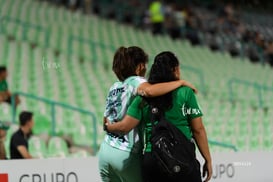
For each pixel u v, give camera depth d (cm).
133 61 1383
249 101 4641
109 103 1393
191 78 4875
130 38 6062
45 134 2984
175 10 6512
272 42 6919
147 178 1313
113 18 6675
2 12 5484
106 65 4819
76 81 4125
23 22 5066
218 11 7738
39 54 4497
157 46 5984
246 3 8531
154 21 6366
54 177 1798
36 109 3309
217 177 2014
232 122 3959
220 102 4406
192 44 6272
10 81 3844
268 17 8431
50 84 3934
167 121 1300
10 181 1739
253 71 5875
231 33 6750
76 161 1833
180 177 1279
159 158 1275
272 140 3816
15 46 4550
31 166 1770
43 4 6319
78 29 5794
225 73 5547
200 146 1330
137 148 1352
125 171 1352
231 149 2916
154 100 1320
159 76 1341
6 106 3008
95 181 1856
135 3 7138
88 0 6662
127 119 1323
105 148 1367
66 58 4669
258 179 2105
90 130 3216
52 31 5362
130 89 1358
